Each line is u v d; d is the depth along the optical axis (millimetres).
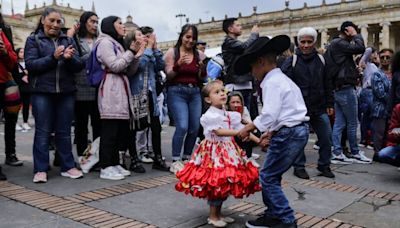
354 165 7445
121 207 4703
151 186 5660
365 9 55781
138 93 6305
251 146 6746
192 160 4156
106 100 5938
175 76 6535
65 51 5531
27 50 5703
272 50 3840
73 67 5871
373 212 4699
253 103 8508
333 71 7453
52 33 5777
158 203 4883
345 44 7312
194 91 6641
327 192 5555
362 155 7766
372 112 7934
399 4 53219
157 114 6672
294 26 61438
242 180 3977
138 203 4871
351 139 7734
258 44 3795
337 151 7750
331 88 6469
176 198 5094
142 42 5961
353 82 7504
